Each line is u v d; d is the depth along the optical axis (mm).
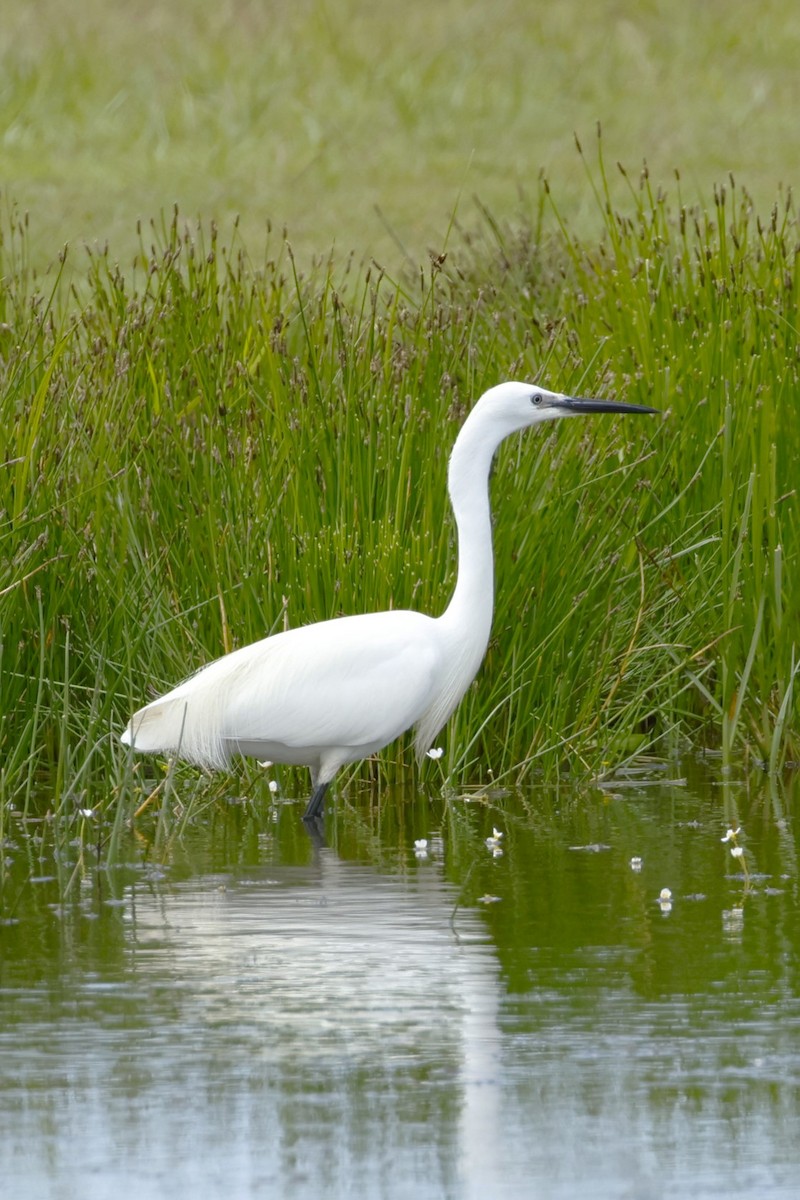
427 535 12359
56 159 32219
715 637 13328
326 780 11250
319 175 31453
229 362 13578
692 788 12375
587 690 12883
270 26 39375
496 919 9039
